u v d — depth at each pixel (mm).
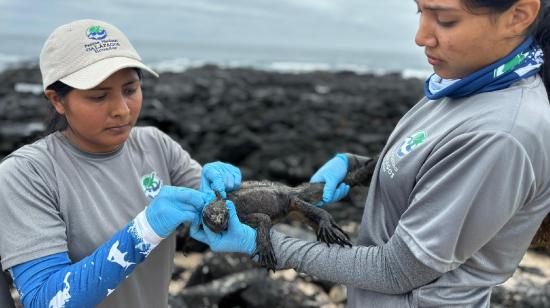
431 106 2895
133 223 2744
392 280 2691
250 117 20281
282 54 150375
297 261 2949
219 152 13156
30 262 2686
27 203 2766
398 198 2855
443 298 2684
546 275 6973
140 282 3170
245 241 3062
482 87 2559
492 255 2697
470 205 2432
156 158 3430
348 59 130250
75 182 2975
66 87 2879
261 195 3559
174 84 28719
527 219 2625
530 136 2387
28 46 113125
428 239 2514
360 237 3137
